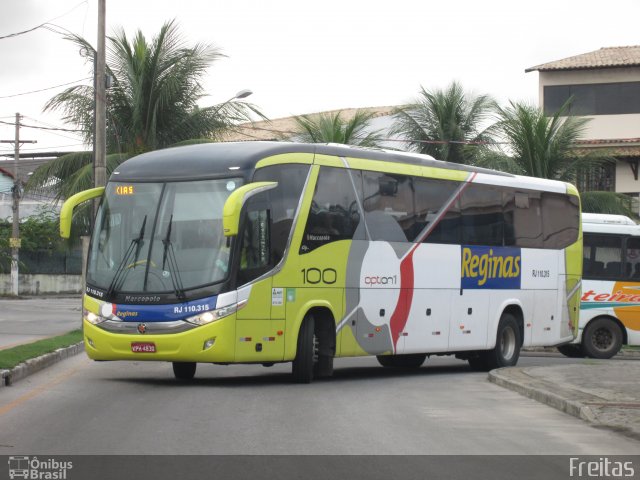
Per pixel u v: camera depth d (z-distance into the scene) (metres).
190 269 16.45
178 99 39.38
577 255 25.36
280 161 17.28
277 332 17.06
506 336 23.00
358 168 19.00
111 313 16.70
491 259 22.39
